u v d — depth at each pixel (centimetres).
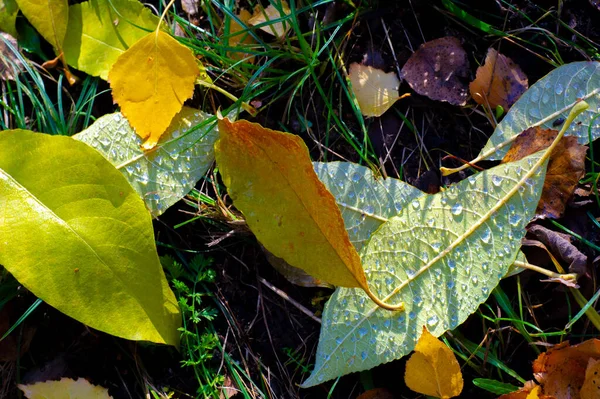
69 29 39
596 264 37
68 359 38
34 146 35
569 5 39
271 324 38
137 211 35
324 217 33
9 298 37
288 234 34
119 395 37
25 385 36
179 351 37
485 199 35
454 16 39
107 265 35
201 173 37
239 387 37
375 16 40
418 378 35
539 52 39
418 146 39
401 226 35
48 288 34
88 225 35
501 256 35
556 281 36
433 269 35
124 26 39
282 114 39
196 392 37
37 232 35
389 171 39
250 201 34
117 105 40
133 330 35
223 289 38
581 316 37
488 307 37
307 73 38
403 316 35
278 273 38
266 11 40
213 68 39
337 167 37
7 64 40
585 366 35
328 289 38
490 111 38
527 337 36
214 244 38
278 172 33
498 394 36
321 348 35
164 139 37
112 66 37
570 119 34
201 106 39
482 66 38
